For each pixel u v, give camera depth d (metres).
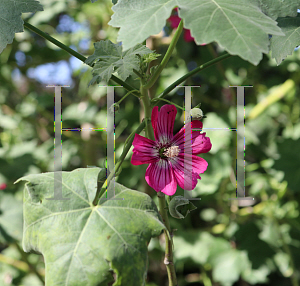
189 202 0.33
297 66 0.65
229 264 0.65
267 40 0.27
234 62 0.68
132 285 0.30
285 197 0.66
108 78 0.33
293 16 0.34
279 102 0.71
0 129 0.85
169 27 0.68
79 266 0.31
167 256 0.34
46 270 0.31
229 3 0.29
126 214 0.32
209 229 0.68
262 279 0.63
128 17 0.29
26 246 0.33
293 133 0.67
